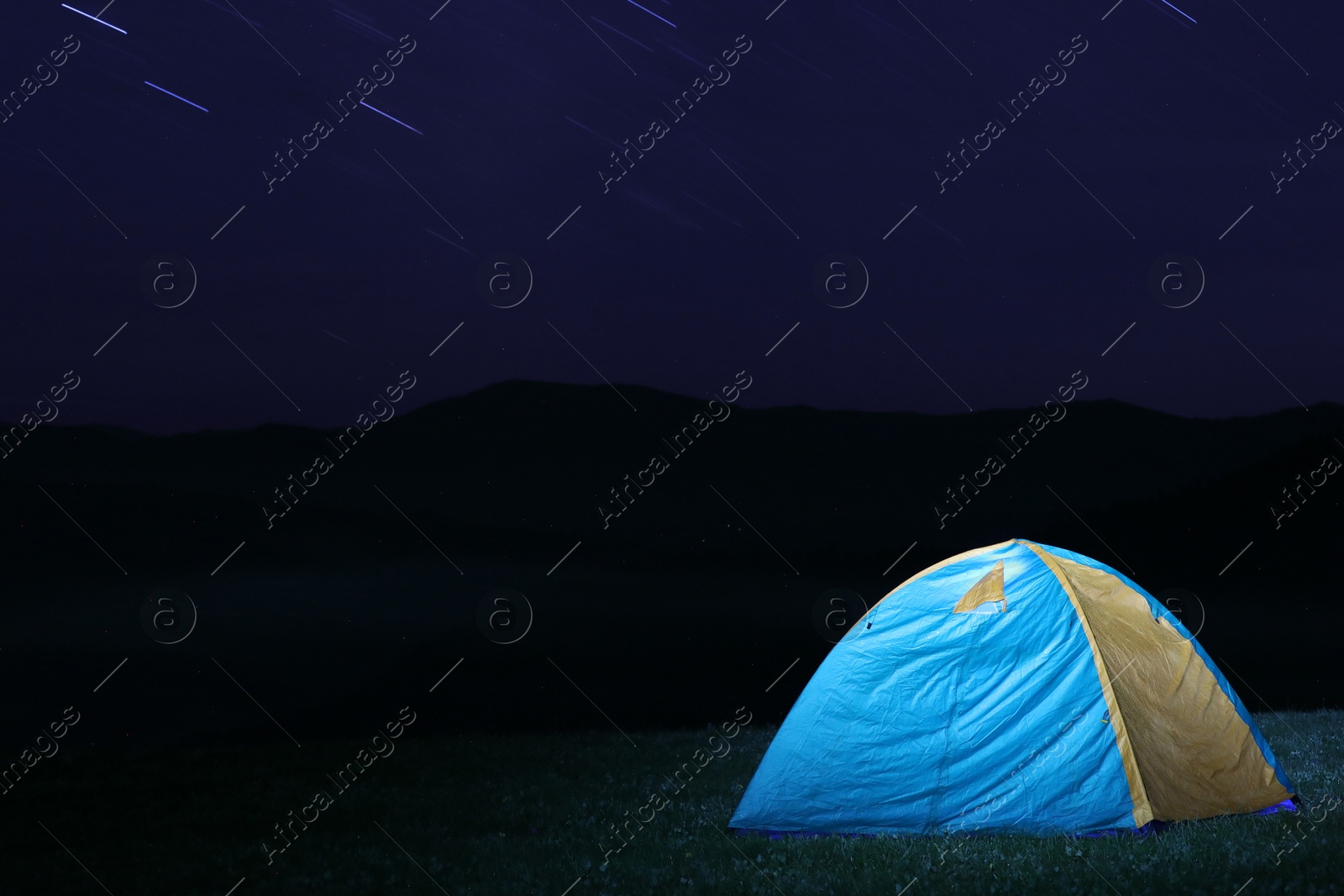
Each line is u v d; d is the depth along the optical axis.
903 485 100.69
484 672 28.88
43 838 9.38
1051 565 9.09
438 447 117.12
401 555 67.88
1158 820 7.95
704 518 92.00
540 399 133.00
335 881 7.99
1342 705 19.83
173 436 108.00
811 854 8.02
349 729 22.14
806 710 9.10
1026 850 7.62
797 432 120.88
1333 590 38.62
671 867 7.95
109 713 24.66
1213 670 8.99
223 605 46.50
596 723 21.44
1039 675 8.60
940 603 9.19
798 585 54.91
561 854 8.52
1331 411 96.69
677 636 35.75
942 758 8.54
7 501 76.81
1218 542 48.34
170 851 8.91
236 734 22.14
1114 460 98.06
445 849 8.77
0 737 22.39
